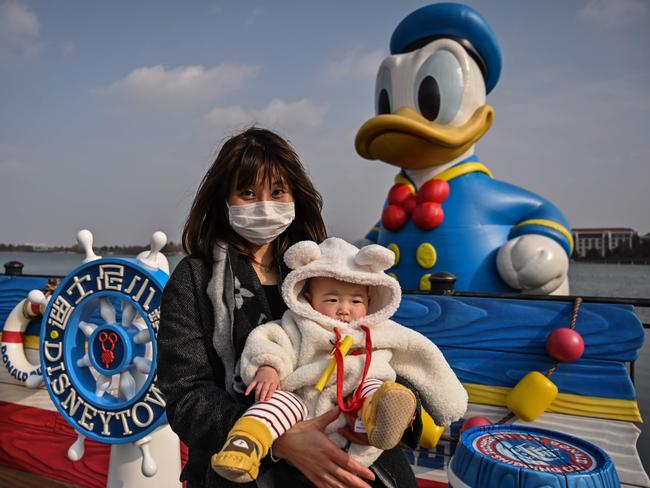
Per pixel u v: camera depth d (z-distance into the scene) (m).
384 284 1.59
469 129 4.69
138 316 2.61
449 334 2.66
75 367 2.70
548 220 4.64
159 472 2.65
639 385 5.01
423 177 4.96
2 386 3.75
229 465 1.21
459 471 1.74
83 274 2.67
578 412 2.38
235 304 1.58
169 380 1.49
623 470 2.28
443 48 4.85
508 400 2.45
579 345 2.34
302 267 1.58
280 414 1.34
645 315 2.95
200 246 1.66
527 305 2.54
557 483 1.52
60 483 3.45
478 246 4.62
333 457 1.30
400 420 1.25
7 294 3.88
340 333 1.54
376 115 5.18
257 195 1.64
